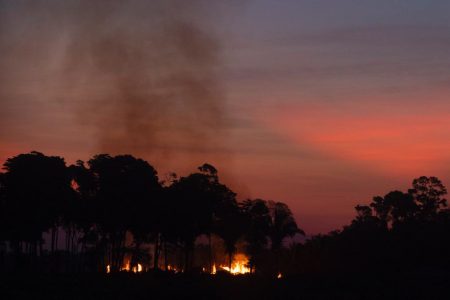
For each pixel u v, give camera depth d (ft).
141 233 311.06
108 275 264.31
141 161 324.19
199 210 326.24
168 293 234.38
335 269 325.01
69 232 328.90
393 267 318.24
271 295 241.96
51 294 216.13
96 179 315.17
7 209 295.28
